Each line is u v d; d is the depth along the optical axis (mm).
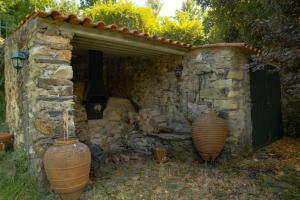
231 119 5086
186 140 5211
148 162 5023
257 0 6762
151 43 4797
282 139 7211
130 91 7031
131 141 5809
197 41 10977
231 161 5023
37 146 3305
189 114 5703
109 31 4031
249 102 5547
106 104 6082
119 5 10516
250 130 5523
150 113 6031
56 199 3115
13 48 4652
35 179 3312
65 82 3525
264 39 3744
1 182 3215
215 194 3490
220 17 8258
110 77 7527
